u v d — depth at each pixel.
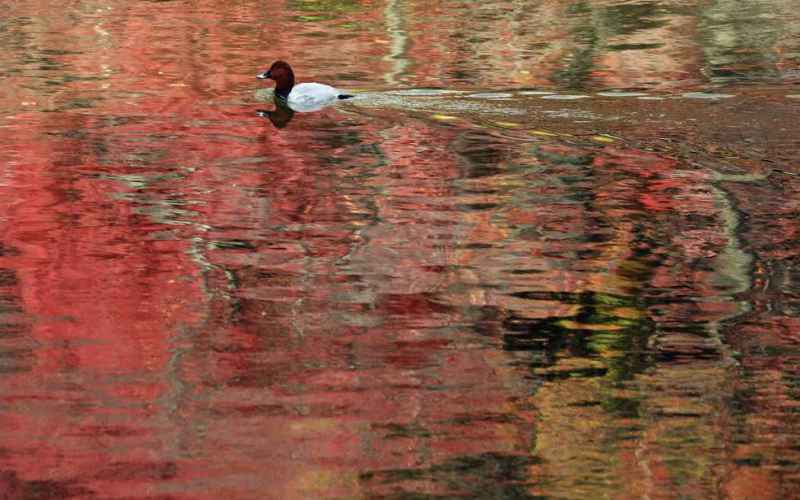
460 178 33.12
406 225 28.97
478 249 27.20
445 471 17.25
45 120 41.03
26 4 73.31
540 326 22.67
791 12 68.31
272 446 17.92
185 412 18.95
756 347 21.75
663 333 22.44
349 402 19.36
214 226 28.92
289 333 22.25
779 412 19.14
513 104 42.56
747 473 17.25
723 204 30.55
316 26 64.94
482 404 19.39
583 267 26.02
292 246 27.42
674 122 39.28
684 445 18.05
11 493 16.48
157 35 61.41
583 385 20.17
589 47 57.22
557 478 17.06
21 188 32.31
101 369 20.64
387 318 23.06
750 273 25.66
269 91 46.56
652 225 29.03
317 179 33.09
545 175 33.31
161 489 16.61
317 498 16.39
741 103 41.91
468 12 70.50
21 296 24.19
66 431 18.33
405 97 44.31
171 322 22.73
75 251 27.09
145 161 35.25
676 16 67.81
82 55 54.97
